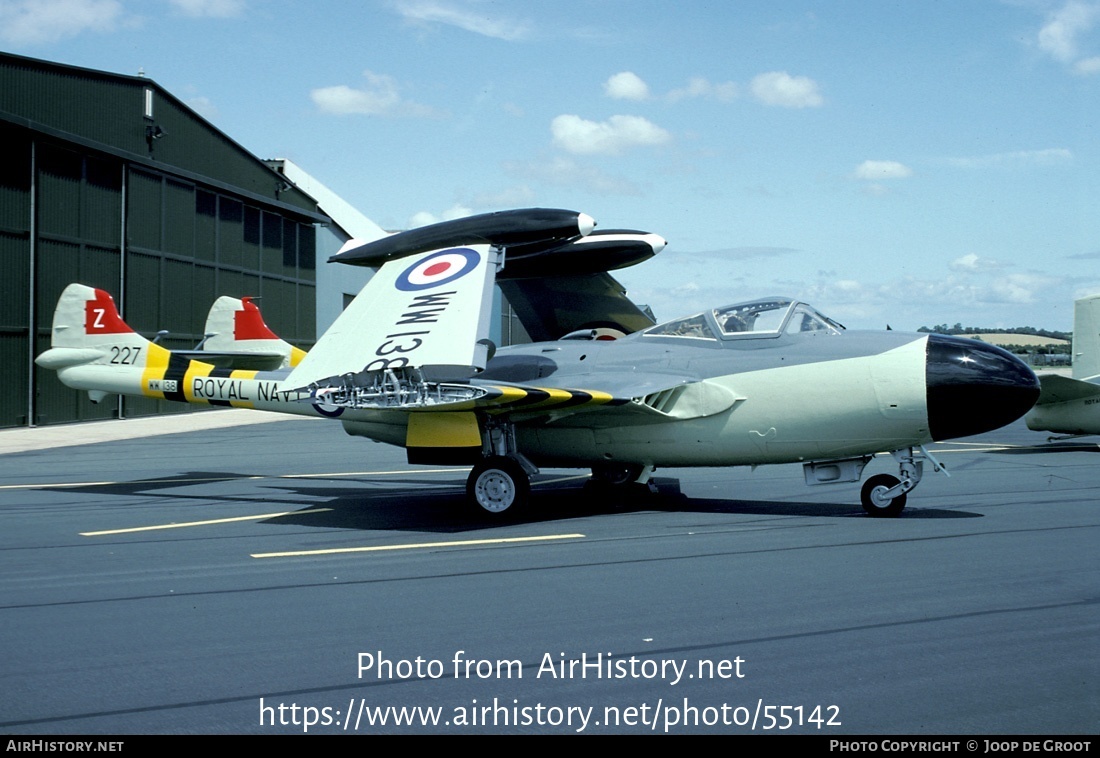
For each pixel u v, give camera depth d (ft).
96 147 73.87
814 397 28.09
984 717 12.24
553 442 31.32
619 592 18.75
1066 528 25.95
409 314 28.53
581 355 32.50
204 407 100.63
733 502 32.07
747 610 17.31
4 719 12.41
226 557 22.74
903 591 18.66
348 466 46.44
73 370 37.63
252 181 103.35
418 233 33.96
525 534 25.73
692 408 29.40
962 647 15.05
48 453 53.31
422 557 22.56
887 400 27.17
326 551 23.40
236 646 15.40
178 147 87.71
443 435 28.99
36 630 16.33
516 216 32.42
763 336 29.48
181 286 88.69
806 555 22.35
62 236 71.82
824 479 29.45
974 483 36.78
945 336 28.25
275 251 109.09
